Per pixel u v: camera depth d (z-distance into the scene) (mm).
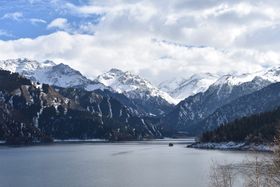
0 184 129750
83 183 129125
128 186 121500
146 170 164375
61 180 136625
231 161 168875
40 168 177875
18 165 192750
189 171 156250
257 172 48625
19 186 125688
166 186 119250
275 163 42250
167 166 178875
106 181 132750
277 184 43844
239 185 87500
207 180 126625
